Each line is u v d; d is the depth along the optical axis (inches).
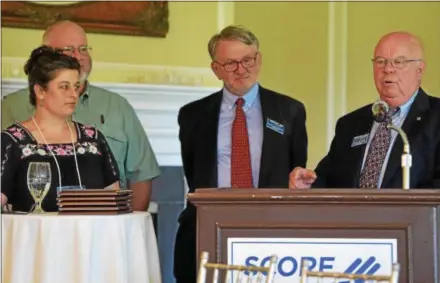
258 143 170.7
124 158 188.5
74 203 135.9
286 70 282.0
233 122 171.8
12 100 189.2
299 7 282.0
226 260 102.6
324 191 102.3
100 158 150.2
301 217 102.1
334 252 101.6
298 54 283.3
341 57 280.7
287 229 102.0
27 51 228.4
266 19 276.7
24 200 142.2
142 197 189.3
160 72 244.7
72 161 145.7
